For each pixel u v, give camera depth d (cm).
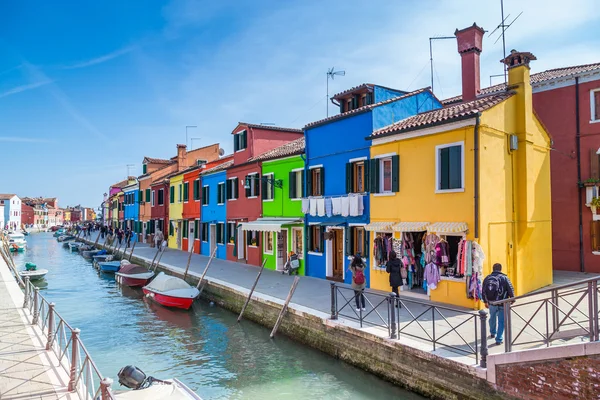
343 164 1546
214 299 1620
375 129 1423
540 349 611
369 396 827
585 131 1563
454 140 1134
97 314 1555
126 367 729
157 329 1336
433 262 1148
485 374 674
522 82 1244
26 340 884
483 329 683
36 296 1026
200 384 911
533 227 1241
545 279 1341
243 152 2283
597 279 588
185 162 3616
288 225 1742
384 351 855
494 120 1141
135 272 2134
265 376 941
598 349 557
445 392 733
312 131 1708
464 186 1104
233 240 2361
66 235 6194
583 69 1595
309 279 1628
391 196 1320
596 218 1532
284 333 1175
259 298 1312
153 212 3809
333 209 1545
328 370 965
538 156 1317
